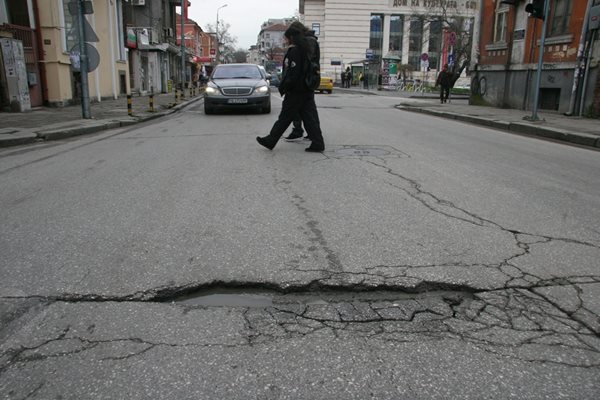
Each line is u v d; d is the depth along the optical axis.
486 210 5.07
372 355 2.60
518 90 18.09
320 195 5.54
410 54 62.97
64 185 6.10
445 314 3.03
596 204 5.40
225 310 3.06
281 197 5.44
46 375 2.42
